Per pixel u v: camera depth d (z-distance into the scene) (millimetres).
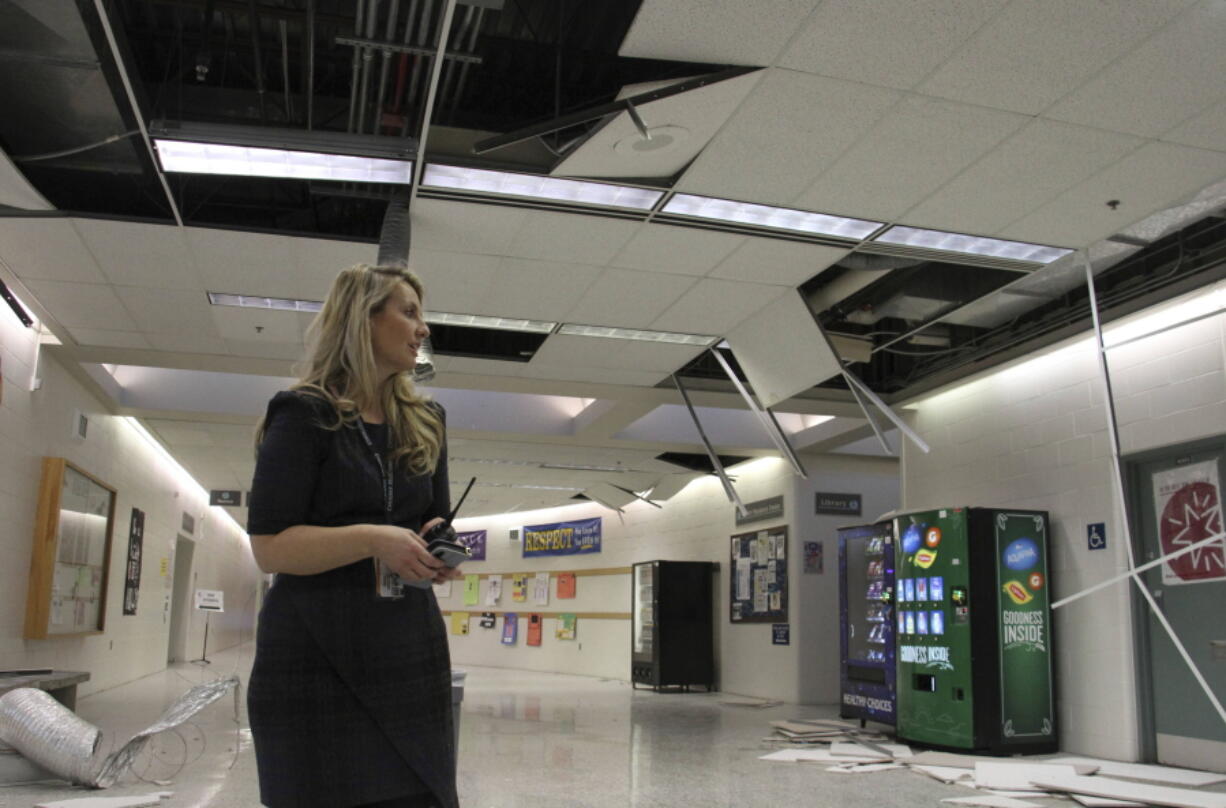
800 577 12594
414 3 4027
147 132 4969
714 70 4375
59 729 5844
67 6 3994
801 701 12227
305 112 5574
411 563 1252
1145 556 7508
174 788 5727
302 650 1265
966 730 7707
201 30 5086
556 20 5102
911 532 8547
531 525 20844
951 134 4957
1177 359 7207
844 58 4277
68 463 9352
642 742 8305
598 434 12305
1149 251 6922
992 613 7945
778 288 7289
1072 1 3848
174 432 12922
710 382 10016
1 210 6039
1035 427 8633
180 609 18594
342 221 6609
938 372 9477
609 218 6082
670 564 14477
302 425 1311
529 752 7512
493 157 5340
